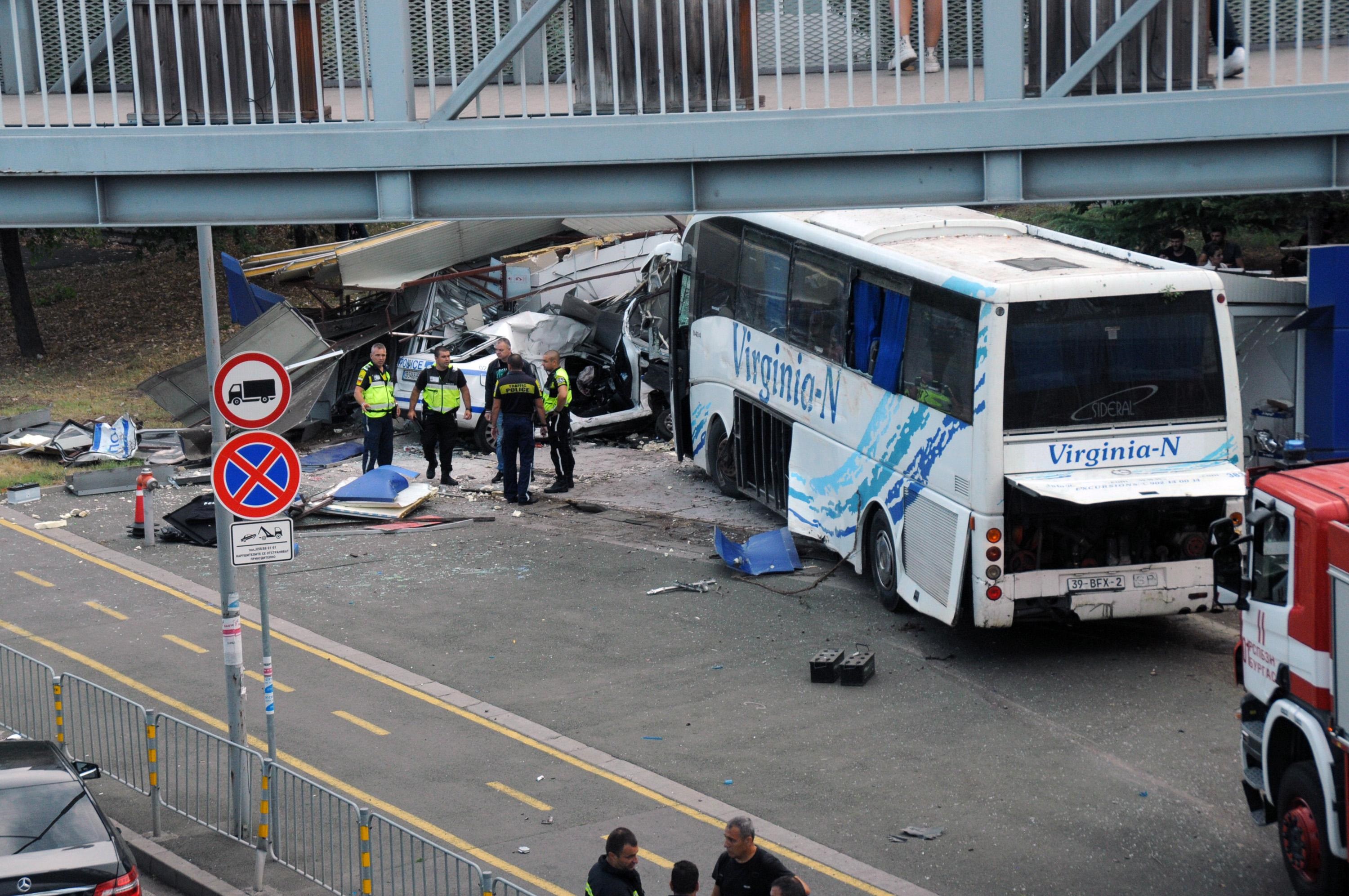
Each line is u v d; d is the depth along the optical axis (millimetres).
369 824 15102
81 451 39812
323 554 30797
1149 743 19812
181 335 61281
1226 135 16734
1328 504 14477
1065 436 22156
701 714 21453
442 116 18016
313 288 47719
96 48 19609
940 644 24203
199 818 18375
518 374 34406
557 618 26188
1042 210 51500
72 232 67562
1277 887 15633
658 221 51312
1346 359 28703
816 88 22281
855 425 26906
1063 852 16609
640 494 35625
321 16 19781
